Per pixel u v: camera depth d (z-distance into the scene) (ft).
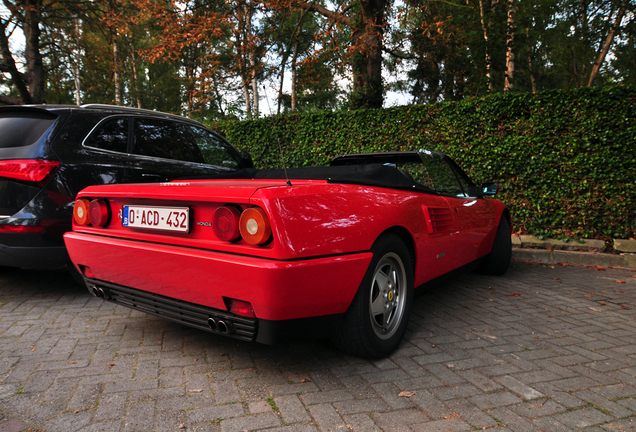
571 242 20.12
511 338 8.94
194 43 36.14
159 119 13.53
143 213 7.07
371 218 6.91
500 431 5.30
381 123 24.36
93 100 82.12
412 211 8.34
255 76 35.32
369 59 36.42
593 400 6.25
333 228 6.15
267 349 7.87
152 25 38.11
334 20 35.12
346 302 6.49
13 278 13.02
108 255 7.24
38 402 5.71
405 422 5.44
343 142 25.43
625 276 16.42
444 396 6.21
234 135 29.37
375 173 8.30
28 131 10.66
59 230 10.23
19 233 9.74
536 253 19.77
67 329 8.71
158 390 6.15
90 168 10.91
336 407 5.78
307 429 5.21
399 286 7.97
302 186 6.15
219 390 6.20
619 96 18.83
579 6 45.96
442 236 9.59
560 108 19.90
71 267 10.85
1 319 9.24
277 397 6.02
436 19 34.35
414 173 10.66
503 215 15.21
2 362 7.01
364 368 7.14
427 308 11.19
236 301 5.89
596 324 10.12
